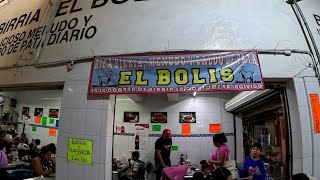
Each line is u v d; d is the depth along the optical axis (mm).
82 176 3316
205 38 3471
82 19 3924
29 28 4441
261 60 3381
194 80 3260
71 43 3836
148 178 6625
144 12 3691
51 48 3975
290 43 3479
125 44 3578
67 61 3705
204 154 6996
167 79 3295
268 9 3613
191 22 3553
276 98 4301
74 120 3500
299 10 3535
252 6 3617
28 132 8500
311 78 3400
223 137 4055
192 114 7191
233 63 3285
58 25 4082
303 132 3213
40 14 4430
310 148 3197
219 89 3205
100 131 3334
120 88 3338
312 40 3445
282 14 3605
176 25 3559
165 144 4805
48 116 8305
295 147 3309
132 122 7336
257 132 8055
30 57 4113
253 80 3213
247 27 3516
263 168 3535
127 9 3764
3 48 4672
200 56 3342
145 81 3316
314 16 3799
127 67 3398
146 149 7168
